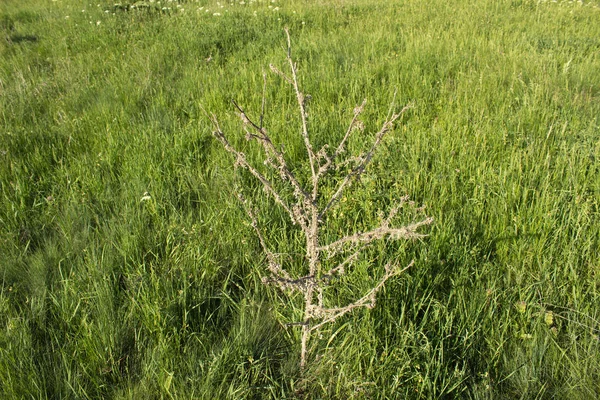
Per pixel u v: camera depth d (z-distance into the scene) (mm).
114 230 3564
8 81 6551
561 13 9391
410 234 2199
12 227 3711
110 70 6922
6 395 2432
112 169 4441
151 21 9289
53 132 5062
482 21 8680
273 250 3367
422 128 4766
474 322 2764
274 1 10406
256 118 5074
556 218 3529
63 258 3336
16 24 9344
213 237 3516
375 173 4094
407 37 7613
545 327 2791
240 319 2877
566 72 6070
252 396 2543
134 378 2629
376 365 2602
